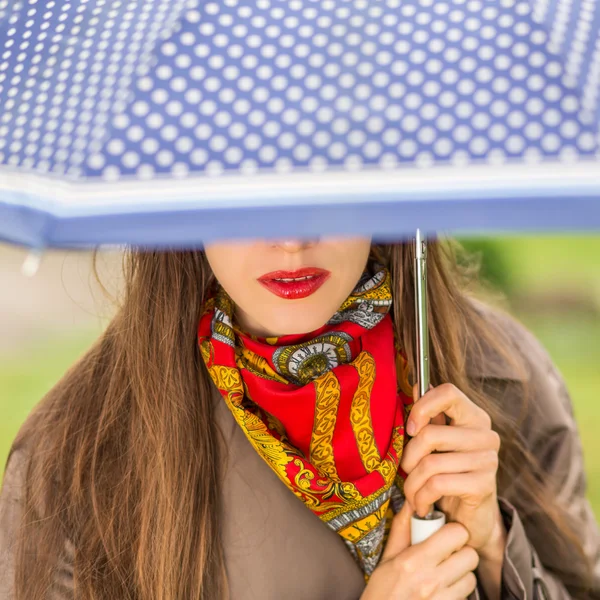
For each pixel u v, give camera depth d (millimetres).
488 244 5848
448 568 1255
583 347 5113
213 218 632
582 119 645
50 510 1380
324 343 1308
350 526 1304
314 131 651
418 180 633
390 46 684
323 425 1290
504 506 1379
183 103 665
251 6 707
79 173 646
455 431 1259
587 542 1581
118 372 1412
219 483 1368
